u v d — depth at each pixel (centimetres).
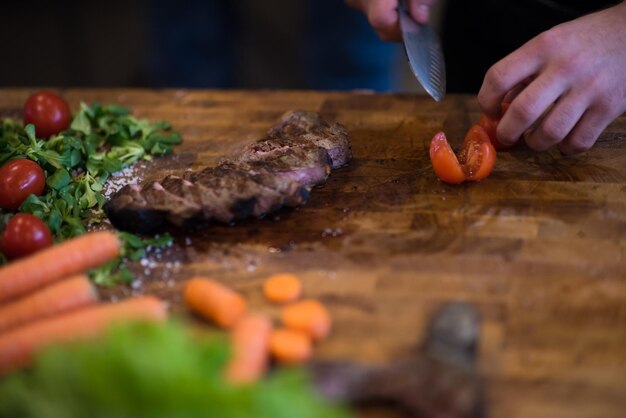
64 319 68
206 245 78
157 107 99
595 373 66
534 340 69
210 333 70
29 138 88
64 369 59
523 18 98
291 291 72
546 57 82
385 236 78
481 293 72
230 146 92
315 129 88
